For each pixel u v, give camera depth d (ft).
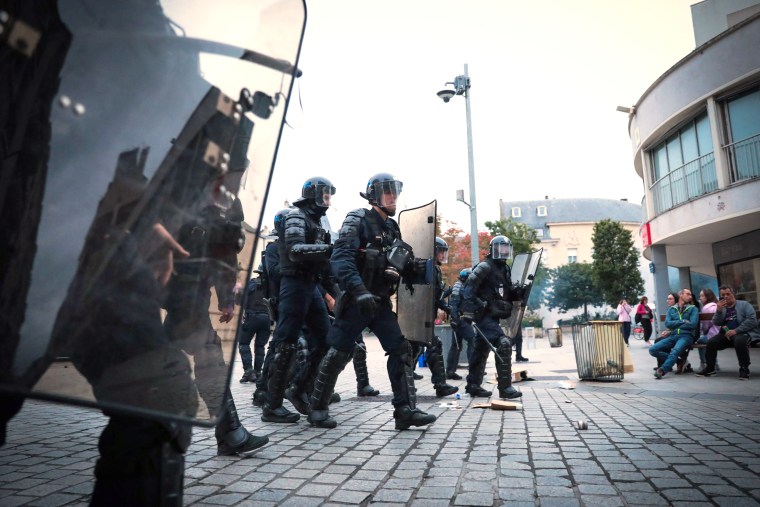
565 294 190.80
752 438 13.05
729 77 50.37
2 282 3.51
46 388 3.57
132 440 4.69
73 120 3.87
